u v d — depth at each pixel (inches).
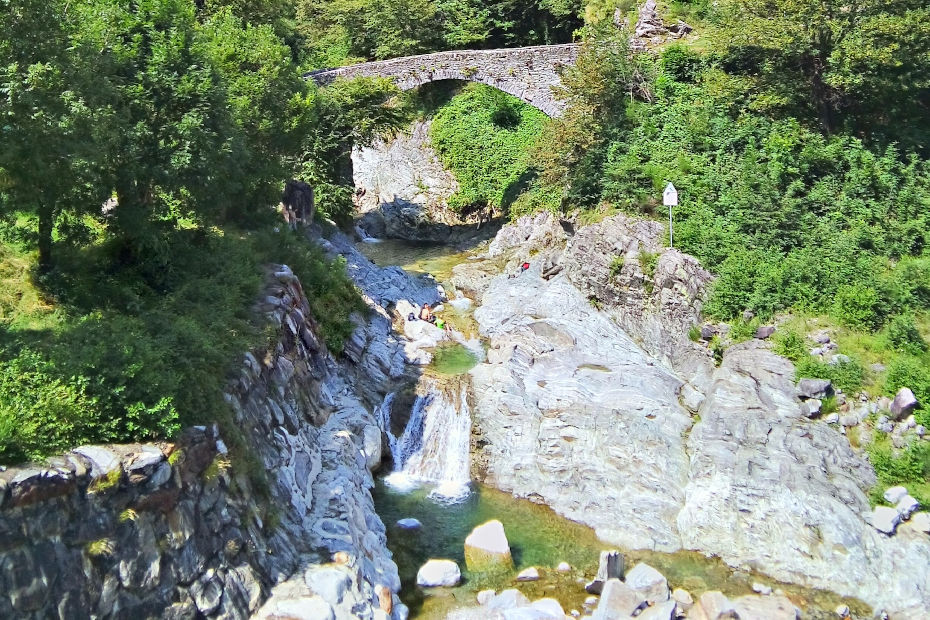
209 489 532.1
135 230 684.7
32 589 414.9
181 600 487.2
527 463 824.3
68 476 442.9
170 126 697.0
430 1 2079.2
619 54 1352.1
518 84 1569.9
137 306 657.6
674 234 1085.8
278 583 555.5
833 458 756.6
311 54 2153.1
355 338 981.2
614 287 1095.0
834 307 921.5
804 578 663.1
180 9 767.1
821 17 1109.7
